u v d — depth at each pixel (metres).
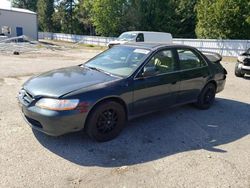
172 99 4.96
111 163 3.42
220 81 6.08
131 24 42.06
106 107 3.89
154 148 3.89
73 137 4.10
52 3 60.88
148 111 4.59
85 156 3.56
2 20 35.09
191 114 5.50
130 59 4.60
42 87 3.78
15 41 29.11
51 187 2.87
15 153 3.52
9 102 5.66
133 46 4.98
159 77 4.57
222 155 3.76
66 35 45.50
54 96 3.52
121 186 2.94
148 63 4.45
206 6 27.34
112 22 41.78
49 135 3.81
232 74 11.44
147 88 4.38
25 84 4.12
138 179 3.09
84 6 49.22
